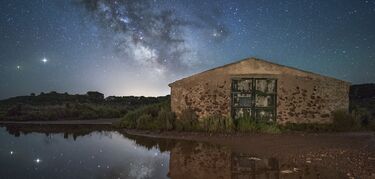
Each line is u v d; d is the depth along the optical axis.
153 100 48.34
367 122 17.44
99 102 46.00
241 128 15.62
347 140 12.70
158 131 16.36
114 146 12.21
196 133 15.36
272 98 16.56
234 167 8.48
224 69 16.67
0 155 10.37
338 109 16.31
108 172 8.02
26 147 11.98
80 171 8.13
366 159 9.04
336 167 8.20
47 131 17.44
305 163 8.73
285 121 16.34
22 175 7.71
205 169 8.29
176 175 7.67
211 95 16.66
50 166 8.71
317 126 15.95
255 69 16.50
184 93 16.88
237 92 16.62
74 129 18.52
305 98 16.31
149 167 8.58
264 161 9.12
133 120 19.38
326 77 16.34
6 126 19.95
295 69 16.41
